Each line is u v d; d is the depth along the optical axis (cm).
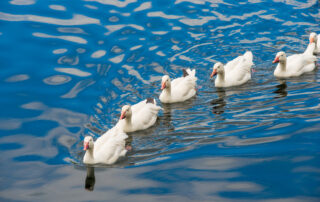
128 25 2405
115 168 1448
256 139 1538
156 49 2220
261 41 2302
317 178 1323
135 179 1381
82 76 2003
